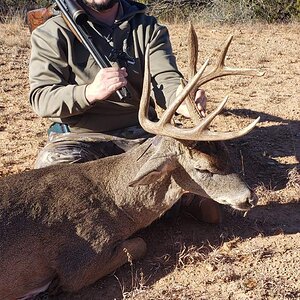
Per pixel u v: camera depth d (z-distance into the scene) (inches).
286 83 152.0
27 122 121.3
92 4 80.7
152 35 83.7
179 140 69.6
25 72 158.1
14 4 258.1
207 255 74.8
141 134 85.1
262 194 89.4
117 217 72.0
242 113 126.3
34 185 70.8
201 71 67.0
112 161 74.4
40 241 68.0
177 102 68.0
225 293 67.9
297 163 101.8
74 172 73.4
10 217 67.4
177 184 72.6
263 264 73.1
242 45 200.1
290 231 80.5
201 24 245.6
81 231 69.7
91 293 69.8
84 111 78.5
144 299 67.1
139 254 74.0
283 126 119.5
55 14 83.9
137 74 82.7
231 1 266.1
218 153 70.7
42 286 69.3
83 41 79.0
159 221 82.4
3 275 66.6
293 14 264.7
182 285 69.7
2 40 191.0
